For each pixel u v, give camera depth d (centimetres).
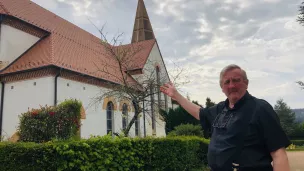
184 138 1198
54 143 654
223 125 312
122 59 1439
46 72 1599
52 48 1809
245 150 288
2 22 1725
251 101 305
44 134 1043
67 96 1670
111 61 2386
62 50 1934
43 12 2291
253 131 288
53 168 636
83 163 679
